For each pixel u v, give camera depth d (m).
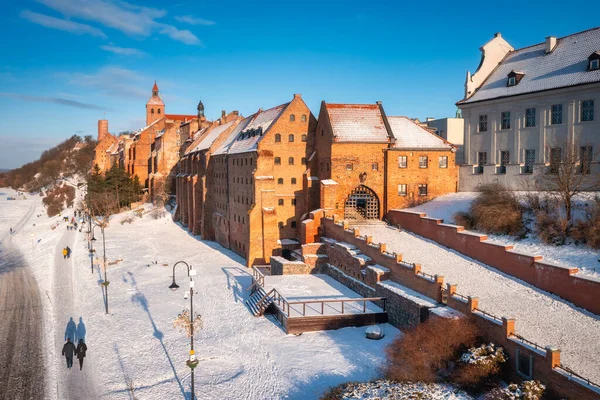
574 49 46.31
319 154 57.25
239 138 68.50
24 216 135.00
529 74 48.88
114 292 47.25
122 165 139.38
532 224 36.72
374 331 32.38
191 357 26.38
